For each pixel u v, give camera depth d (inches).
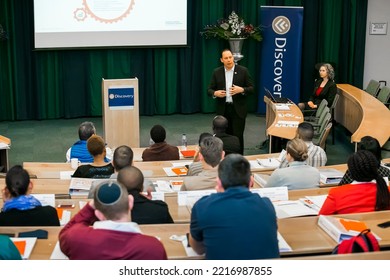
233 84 285.1
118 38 387.5
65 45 380.2
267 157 223.6
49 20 374.3
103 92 297.9
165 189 173.0
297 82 398.3
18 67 380.8
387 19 417.1
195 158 211.2
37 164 214.2
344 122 358.0
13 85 383.9
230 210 103.5
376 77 423.5
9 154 316.5
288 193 159.0
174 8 390.9
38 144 336.8
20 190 130.3
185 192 153.6
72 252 98.4
